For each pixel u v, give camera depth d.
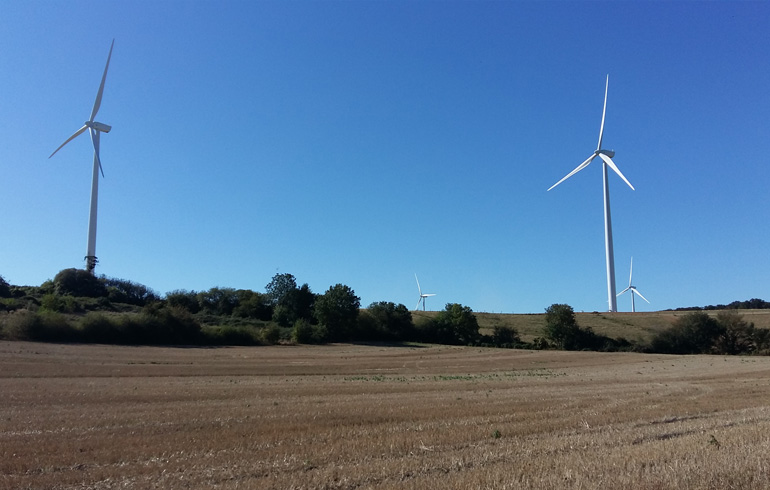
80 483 11.38
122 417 19.30
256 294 111.75
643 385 33.41
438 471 11.89
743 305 138.38
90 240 97.81
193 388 29.88
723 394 27.81
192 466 12.53
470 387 32.16
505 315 119.94
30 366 39.97
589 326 94.56
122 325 69.62
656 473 10.50
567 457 12.44
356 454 13.65
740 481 10.01
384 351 76.06
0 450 14.09
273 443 15.04
